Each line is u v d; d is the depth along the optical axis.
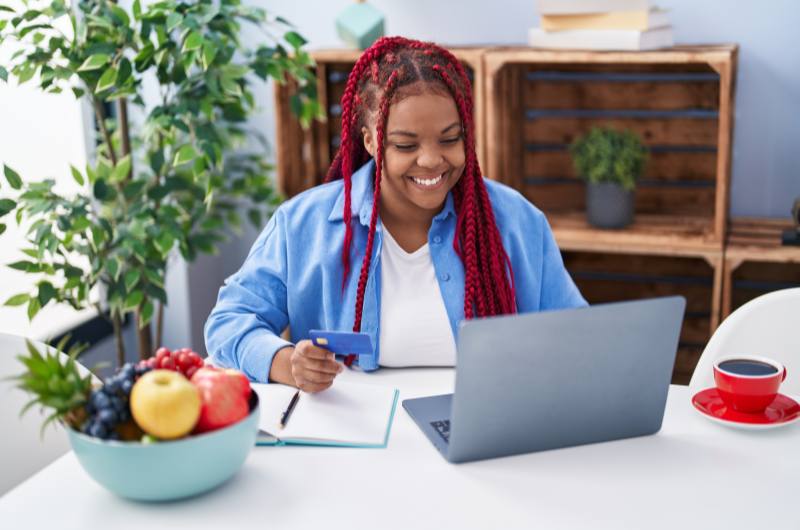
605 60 1.98
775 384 1.02
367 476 0.92
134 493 0.84
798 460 0.94
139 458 0.82
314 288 1.38
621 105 2.33
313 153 2.44
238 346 1.25
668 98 2.28
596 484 0.90
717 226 2.00
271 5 2.56
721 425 1.04
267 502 0.87
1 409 1.14
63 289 1.89
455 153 1.22
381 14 2.28
